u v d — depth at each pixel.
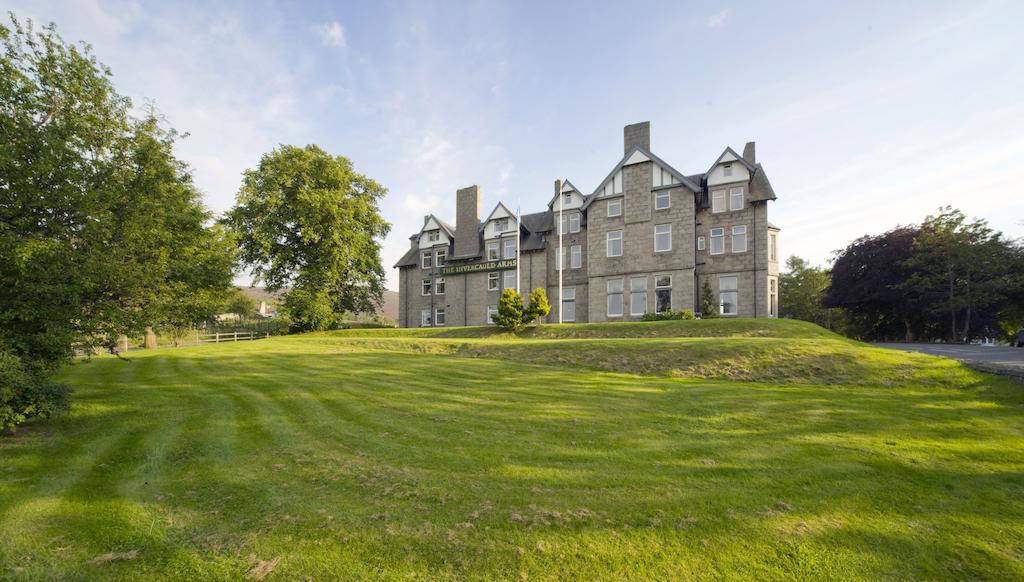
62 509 4.87
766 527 4.39
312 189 36.12
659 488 5.34
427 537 4.21
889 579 3.59
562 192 34.34
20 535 4.27
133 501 5.07
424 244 44.81
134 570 3.73
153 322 10.69
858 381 11.61
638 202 30.45
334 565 3.78
